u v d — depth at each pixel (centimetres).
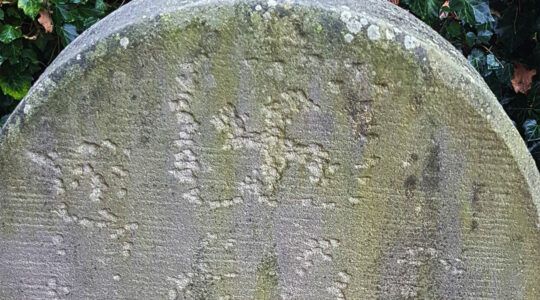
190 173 93
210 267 100
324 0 86
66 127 90
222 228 97
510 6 148
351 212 95
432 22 145
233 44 85
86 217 96
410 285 100
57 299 101
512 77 151
